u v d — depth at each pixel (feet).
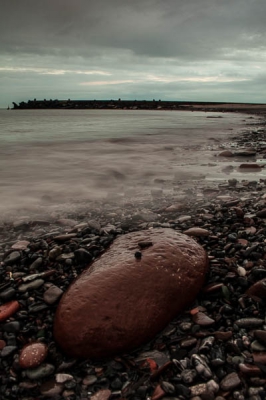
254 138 68.85
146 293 10.67
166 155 48.52
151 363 9.29
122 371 9.14
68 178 32.68
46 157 46.14
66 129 100.22
